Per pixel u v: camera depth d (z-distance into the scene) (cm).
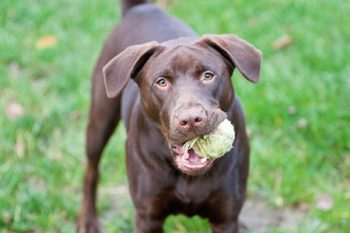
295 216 604
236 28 841
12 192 650
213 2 896
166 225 598
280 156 644
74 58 848
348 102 689
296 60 765
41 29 912
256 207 621
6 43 879
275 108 691
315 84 713
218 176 481
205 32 843
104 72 458
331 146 653
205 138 424
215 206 496
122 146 689
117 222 612
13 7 957
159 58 452
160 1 940
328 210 589
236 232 513
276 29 825
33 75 842
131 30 580
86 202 620
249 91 717
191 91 429
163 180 485
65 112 754
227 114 461
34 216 618
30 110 768
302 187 618
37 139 715
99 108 598
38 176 675
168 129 438
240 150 489
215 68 445
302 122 671
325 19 825
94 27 900
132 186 507
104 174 670
